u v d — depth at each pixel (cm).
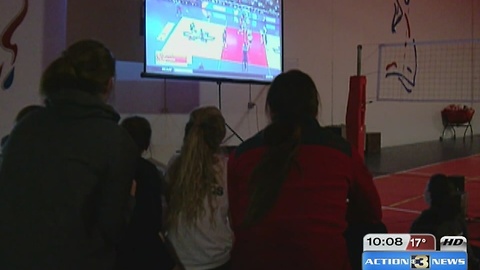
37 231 139
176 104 611
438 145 1162
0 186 146
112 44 527
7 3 442
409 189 605
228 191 165
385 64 1084
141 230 196
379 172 734
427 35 1245
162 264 201
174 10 527
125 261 194
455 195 292
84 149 144
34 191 142
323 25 891
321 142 154
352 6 970
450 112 1320
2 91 441
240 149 164
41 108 157
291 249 146
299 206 148
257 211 148
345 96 961
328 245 147
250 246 153
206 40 566
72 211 140
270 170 149
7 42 442
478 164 833
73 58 153
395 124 1134
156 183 202
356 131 605
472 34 1460
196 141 218
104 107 153
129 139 155
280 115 157
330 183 150
